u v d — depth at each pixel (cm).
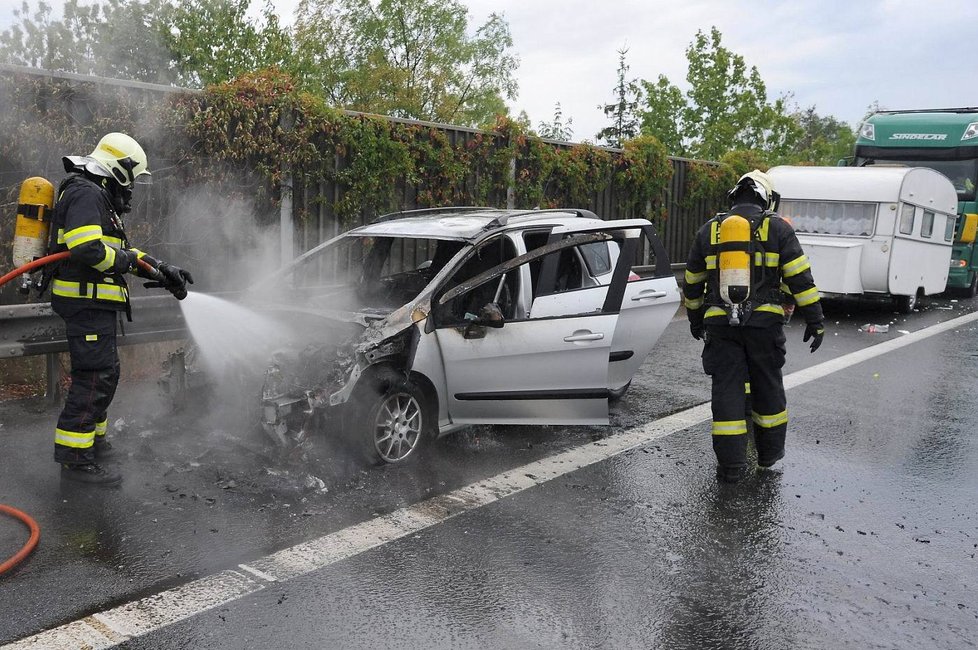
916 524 474
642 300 647
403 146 942
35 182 472
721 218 528
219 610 353
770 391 538
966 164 1538
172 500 467
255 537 425
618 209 1349
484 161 1091
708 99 2195
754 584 394
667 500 499
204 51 1431
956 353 1001
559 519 464
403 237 598
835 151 3005
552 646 334
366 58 1731
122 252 469
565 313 588
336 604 361
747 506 493
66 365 728
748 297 509
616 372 648
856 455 599
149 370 755
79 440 481
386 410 517
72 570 385
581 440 615
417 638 336
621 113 2323
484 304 575
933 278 1393
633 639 341
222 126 793
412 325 516
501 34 1823
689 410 707
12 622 339
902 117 1636
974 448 621
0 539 414
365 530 438
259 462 511
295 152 845
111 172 477
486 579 389
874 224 1245
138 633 333
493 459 562
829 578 402
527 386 561
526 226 597
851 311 1377
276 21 1502
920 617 367
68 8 1332
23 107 677
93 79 710
